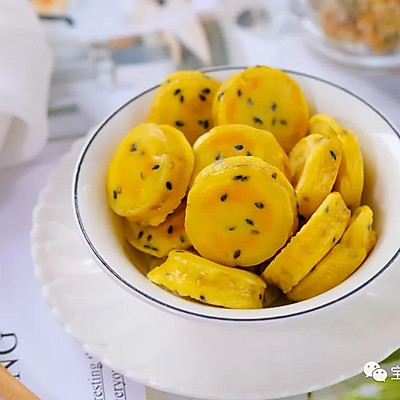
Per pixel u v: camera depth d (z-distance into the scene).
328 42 0.54
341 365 0.39
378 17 0.51
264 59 0.54
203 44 0.55
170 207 0.40
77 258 0.43
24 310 0.43
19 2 0.50
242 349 0.39
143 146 0.41
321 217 0.39
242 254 0.39
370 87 0.52
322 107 0.45
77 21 0.56
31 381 0.40
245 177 0.39
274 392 0.38
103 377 0.40
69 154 0.47
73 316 0.41
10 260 0.45
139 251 0.43
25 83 0.47
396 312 0.40
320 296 0.37
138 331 0.40
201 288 0.38
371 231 0.40
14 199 0.47
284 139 0.44
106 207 0.42
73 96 0.52
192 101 0.44
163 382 0.38
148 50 0.54
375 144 0.42
